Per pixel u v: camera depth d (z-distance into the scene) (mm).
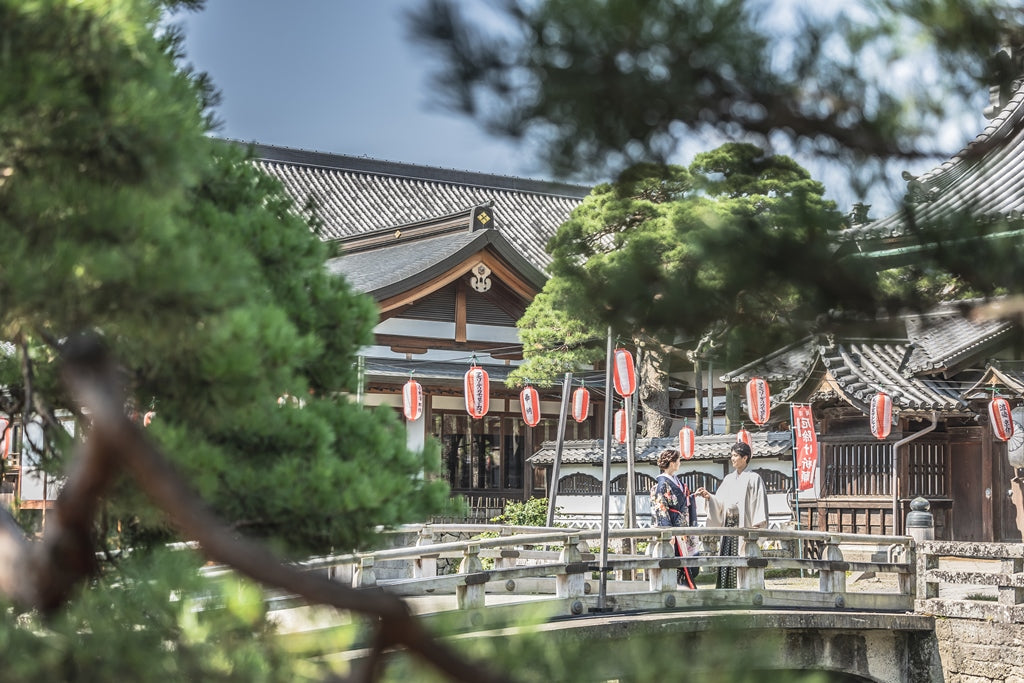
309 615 3381
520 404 28797
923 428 17938
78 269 2402
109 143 2393
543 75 2838
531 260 32000
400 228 30328
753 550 12148
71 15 2344
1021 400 16828
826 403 18172
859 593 12375
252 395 2939
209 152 3844
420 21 2756
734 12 2955
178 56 3777
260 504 3549
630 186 3285
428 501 4266
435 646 1137
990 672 11500
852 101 3277
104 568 3818
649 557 11391
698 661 2898
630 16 2799
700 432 25297
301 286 4301
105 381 1220
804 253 3359
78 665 2988
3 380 4359
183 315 2475
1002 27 3418
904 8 3252
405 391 22750
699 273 3465
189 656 3115
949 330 18000
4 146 2457
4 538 1520
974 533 17406
